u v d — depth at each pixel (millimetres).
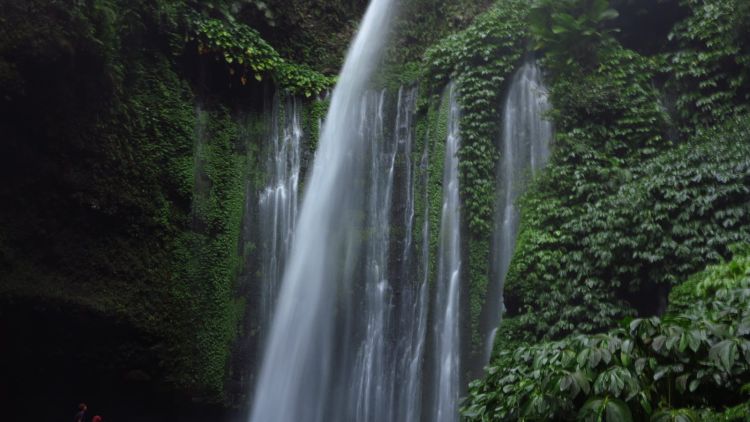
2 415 11250
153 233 11312
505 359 6516
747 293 5797
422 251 11648
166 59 11766
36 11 9227
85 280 10562
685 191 8891
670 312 7648
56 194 10359
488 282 10703
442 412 10492
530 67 11695
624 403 4648
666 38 11195
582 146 10273
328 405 11469
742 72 10102
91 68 10164
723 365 4582
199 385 11242
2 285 9719
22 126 9906
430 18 14820
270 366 11734
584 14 11094
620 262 9055
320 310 11992
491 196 11164
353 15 15438
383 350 11430
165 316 11117
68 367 10758
